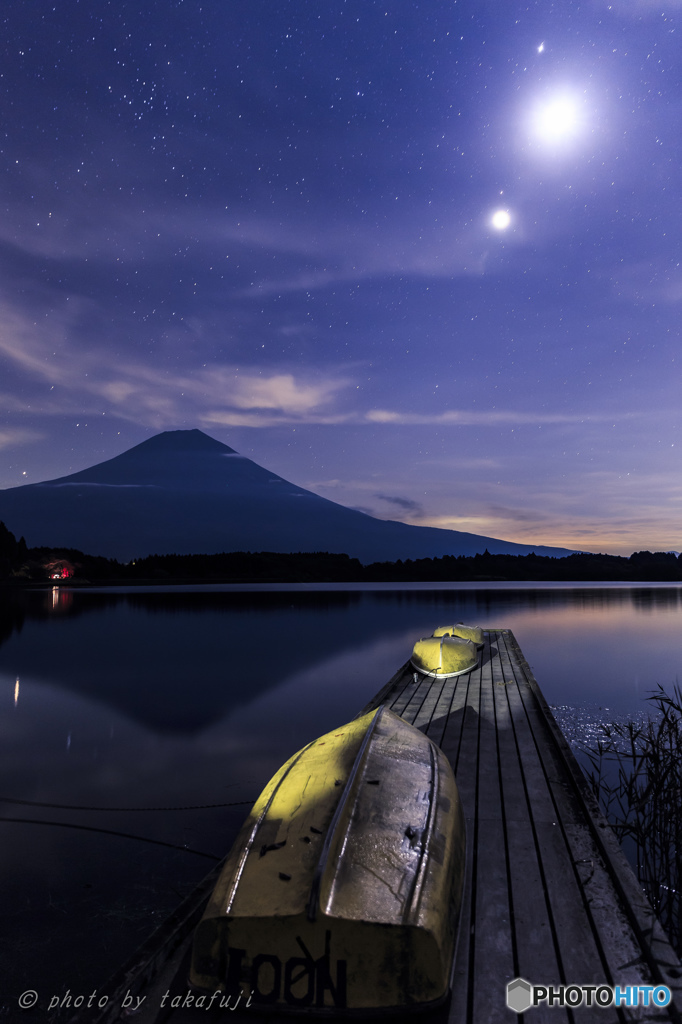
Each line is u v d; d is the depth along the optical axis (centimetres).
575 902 310
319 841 267
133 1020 231
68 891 481
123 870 520
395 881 254
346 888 244
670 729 659
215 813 654
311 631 2414
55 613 3159
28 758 852
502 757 559
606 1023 226
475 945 275
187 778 769
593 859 355
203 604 3797
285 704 1199
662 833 541
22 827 612
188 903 302
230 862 275
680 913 439
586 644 1988
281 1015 233
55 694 1285
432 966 232
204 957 242
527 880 333
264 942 237
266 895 246
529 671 1023
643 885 487
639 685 1327
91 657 1780
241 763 834
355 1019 231
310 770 344
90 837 588
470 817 420
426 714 729
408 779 337
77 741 939
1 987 365
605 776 743
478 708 757
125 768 809
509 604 3841
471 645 1070
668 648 1895
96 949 403
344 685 1389
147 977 252
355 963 232
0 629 2486
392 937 233
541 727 664
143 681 1434
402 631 2412
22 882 496
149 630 2441
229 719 1080
